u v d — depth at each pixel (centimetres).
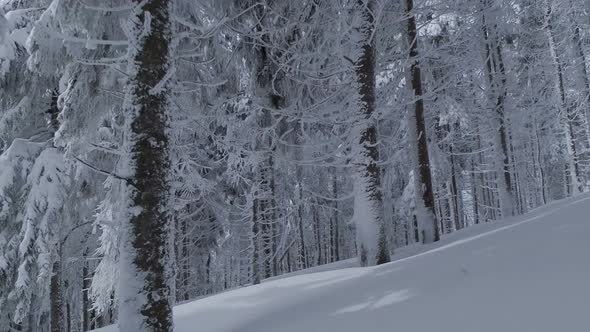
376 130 805
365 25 813
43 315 1281
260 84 1130
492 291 330
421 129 1044
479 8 1395
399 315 346
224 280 2695
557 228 432
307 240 2817
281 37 1077
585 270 313
